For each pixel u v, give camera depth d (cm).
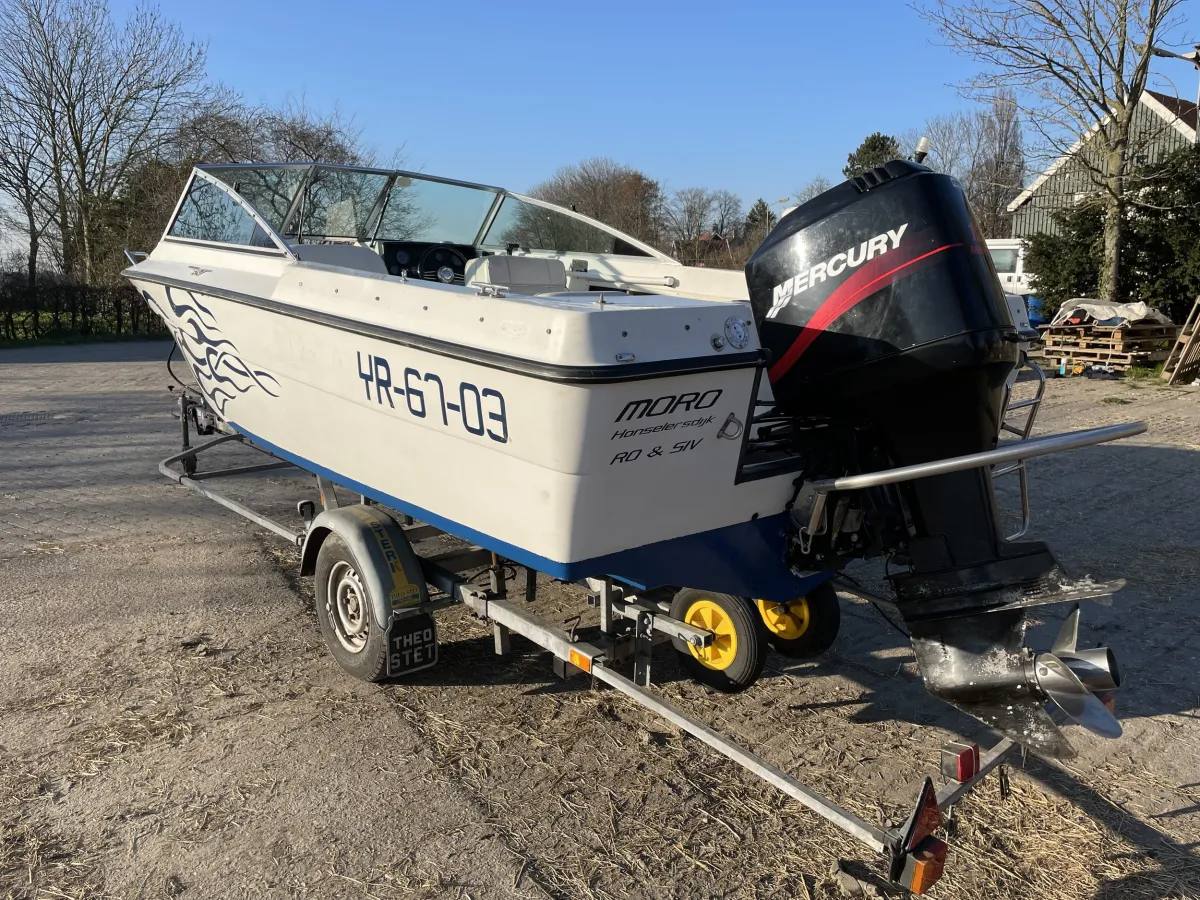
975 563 293
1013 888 255
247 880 248
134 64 2328
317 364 365
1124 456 820
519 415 264
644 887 252
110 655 384
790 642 400
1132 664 398
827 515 312
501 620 342
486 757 316
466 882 250
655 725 343
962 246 290
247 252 431
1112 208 1518
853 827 231
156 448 804
